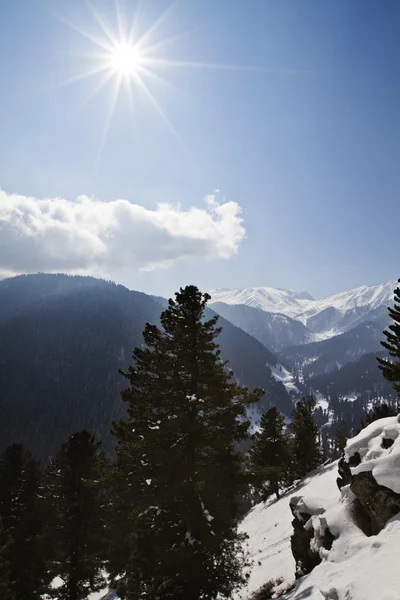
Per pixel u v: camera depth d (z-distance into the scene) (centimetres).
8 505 2859
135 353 1686
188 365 1616
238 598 1703
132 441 1559
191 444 1470
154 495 1420
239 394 1611
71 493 2670
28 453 3173
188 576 1253
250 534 3359
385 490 1181
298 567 1452
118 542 2314
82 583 2673
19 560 2673
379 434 1509
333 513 1365
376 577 827
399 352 1839
